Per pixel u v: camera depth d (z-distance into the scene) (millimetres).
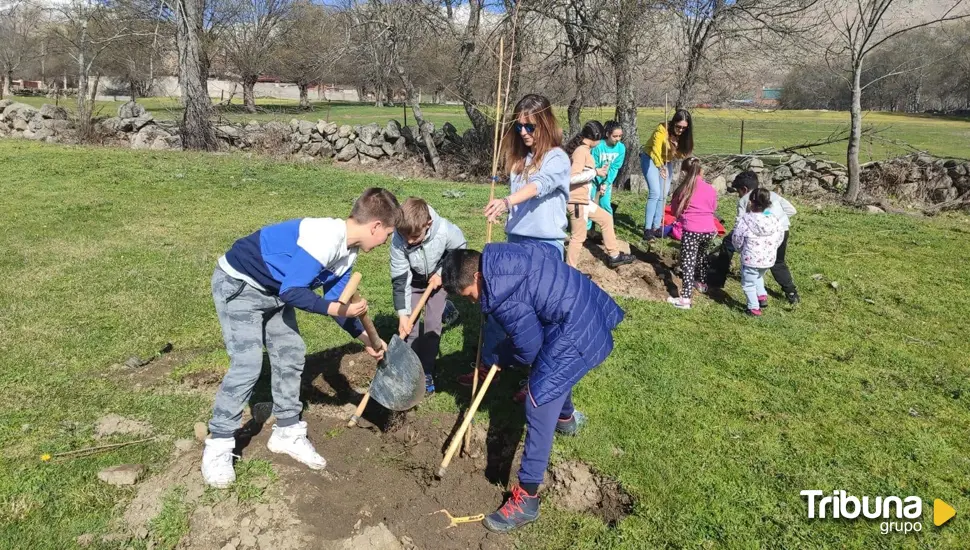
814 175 13430
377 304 6082
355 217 3258
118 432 3875
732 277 7492
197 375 4590
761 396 4625
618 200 11641
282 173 13023
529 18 12586
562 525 3334
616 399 4496
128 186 11031
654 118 23031
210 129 16500
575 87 14031
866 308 6586
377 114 32094
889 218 10898
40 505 3211
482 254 3270
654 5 12273
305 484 3402
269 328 3498
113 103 34094
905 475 3752
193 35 16250
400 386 3775
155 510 3193
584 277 3393
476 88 14758
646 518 3350
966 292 7105
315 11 18125
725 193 12797
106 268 6770
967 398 4660
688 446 3967
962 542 3229
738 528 3291
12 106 17188
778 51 12992
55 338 5078
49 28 23438
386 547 3025
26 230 8086
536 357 3322
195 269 6844
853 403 4559
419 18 14508
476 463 3869
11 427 3848
